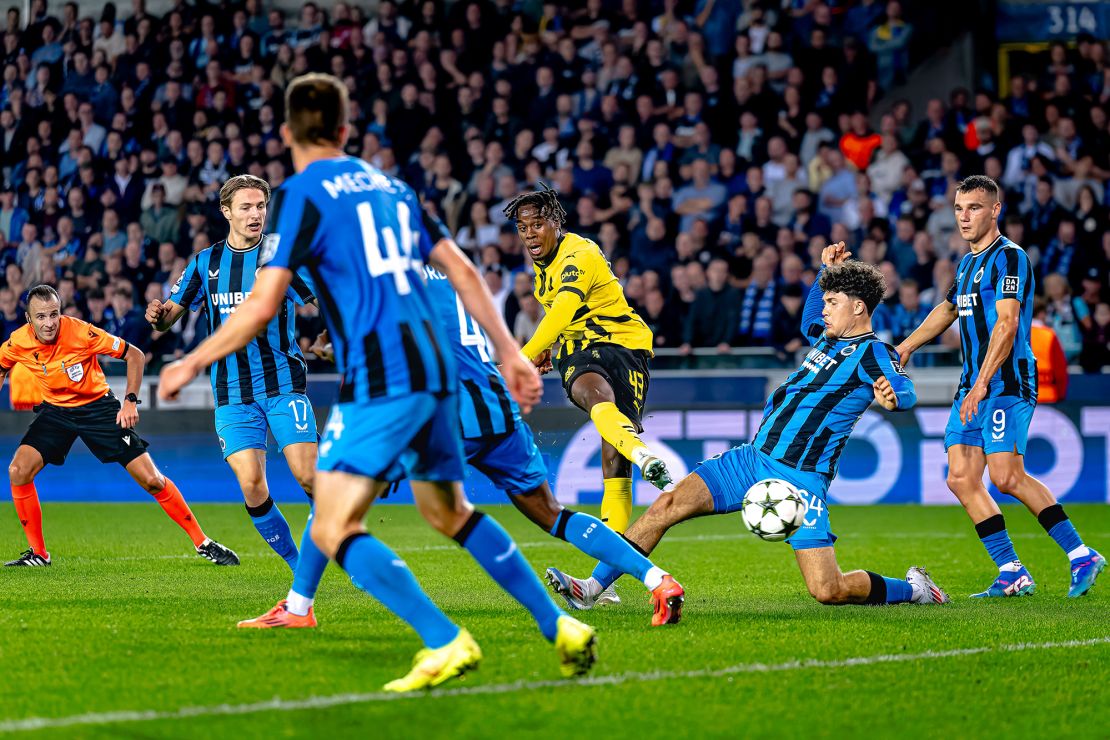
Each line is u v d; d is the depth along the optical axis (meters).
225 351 12.86
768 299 49.75
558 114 59.44
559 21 62.00
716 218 54.66
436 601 20.88
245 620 18.28
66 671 14.53
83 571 25.39
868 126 57.28
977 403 22.50
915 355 46.94
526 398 13.83
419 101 60.03
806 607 20.66
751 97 58.28
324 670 14.66
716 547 32.09
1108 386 45.88
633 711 13.05
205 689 13.65
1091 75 59.97
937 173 55.78
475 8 62.28
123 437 26.92
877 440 46.00
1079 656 16.44
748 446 20.16
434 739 11.91
